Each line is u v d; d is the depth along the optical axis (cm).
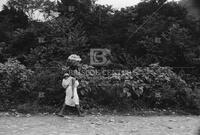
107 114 1106
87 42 1567
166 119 1032
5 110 1115
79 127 865
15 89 1209
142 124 932
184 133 795
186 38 1473
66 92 1047
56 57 1485
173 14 1589
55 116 1043
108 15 1688
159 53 1500
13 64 1236
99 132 802
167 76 1259
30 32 1587
